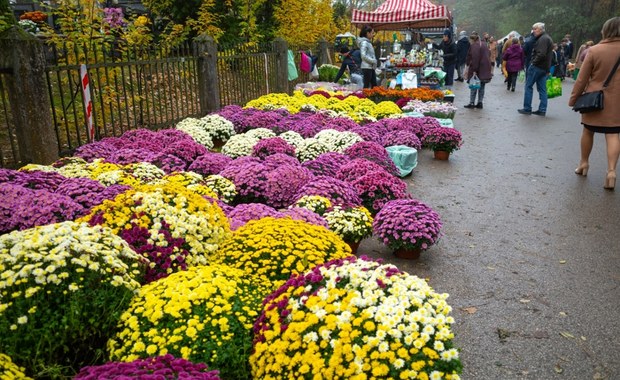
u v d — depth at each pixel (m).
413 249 4.62
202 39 9.89
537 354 3.23
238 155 7.36
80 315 2.40
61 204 4.04
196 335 2.39
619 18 6.71
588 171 7.97
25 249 2.50
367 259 2.82
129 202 3.33
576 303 3.88
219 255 3.30
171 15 14.66
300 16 18.59
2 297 2.35
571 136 10.88
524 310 3.77
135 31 9.38
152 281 2.99
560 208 6.17
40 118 6.00
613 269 4.48
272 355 2.29
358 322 2.23
